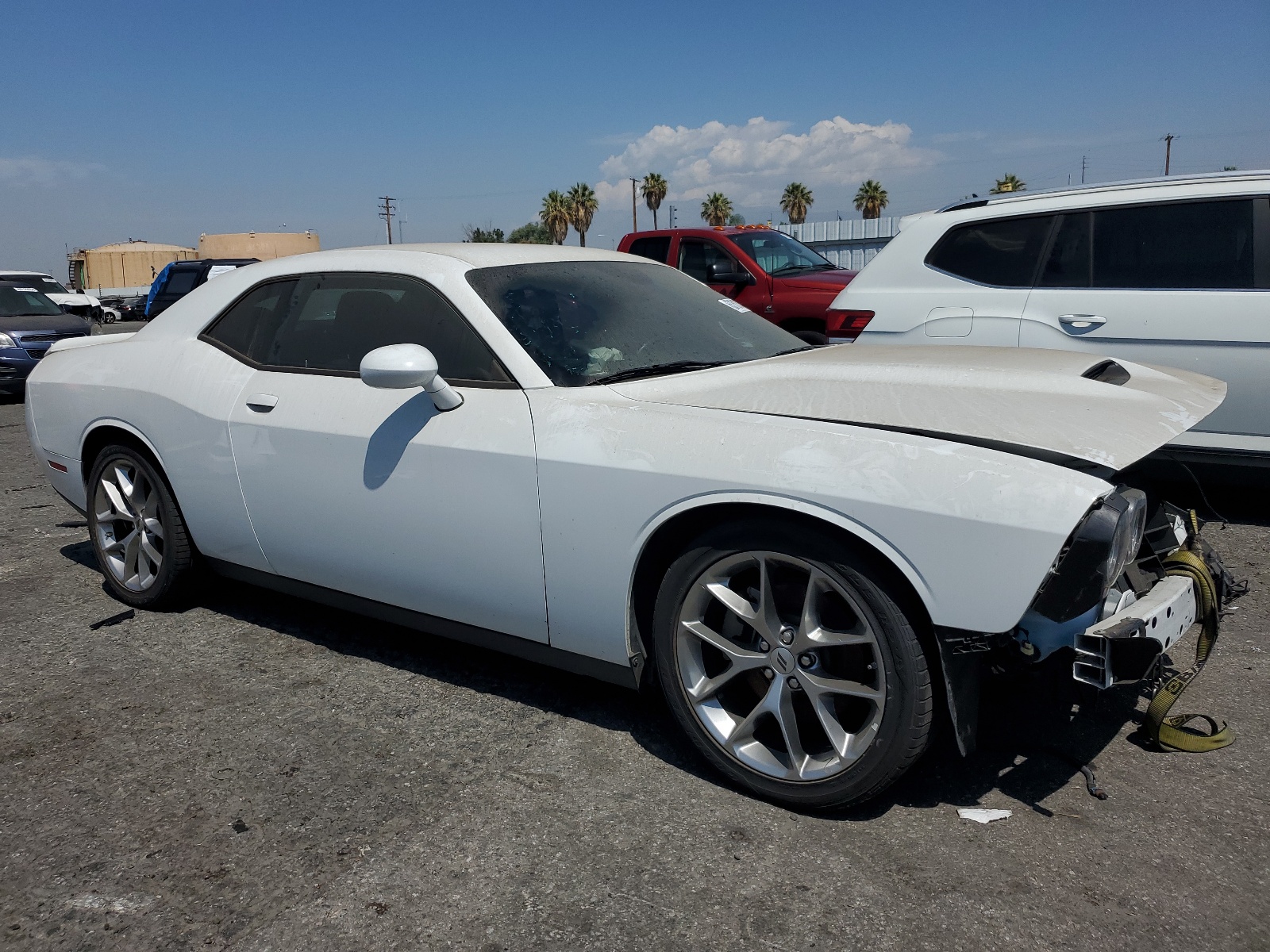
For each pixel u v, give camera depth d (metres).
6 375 12.09
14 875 2.26
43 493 6.52
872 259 5.90
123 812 2.52
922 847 2.27
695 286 3.77
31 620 3.97
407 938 2.01
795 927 2.01
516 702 3.13
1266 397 4.65
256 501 3.39
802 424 2.42
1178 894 2.07
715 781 2.61
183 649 3.62
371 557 3.12
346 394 3.15
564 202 66.38
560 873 2.21
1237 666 3.24
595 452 2.59
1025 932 1.96
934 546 2.13
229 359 3.55
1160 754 2.67
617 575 2.60
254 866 2.27
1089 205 5.14
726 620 2.63
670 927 2.02
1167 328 4.84
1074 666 2.20
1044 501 2.06
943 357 3.03
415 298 3.12
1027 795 2.48
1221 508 5.28
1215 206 4.82
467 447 2.81
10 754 2.84
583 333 3.04
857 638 2.30
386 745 2.85
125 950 2.00
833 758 2.39
